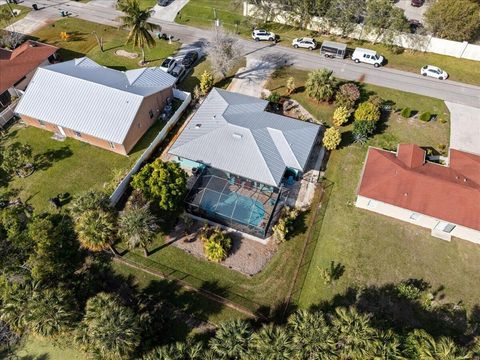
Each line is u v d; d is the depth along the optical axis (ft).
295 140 143.74
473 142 160.35
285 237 128.16
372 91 183.32
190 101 178.50
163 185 120.67
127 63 201.36
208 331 109.70
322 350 88.99
